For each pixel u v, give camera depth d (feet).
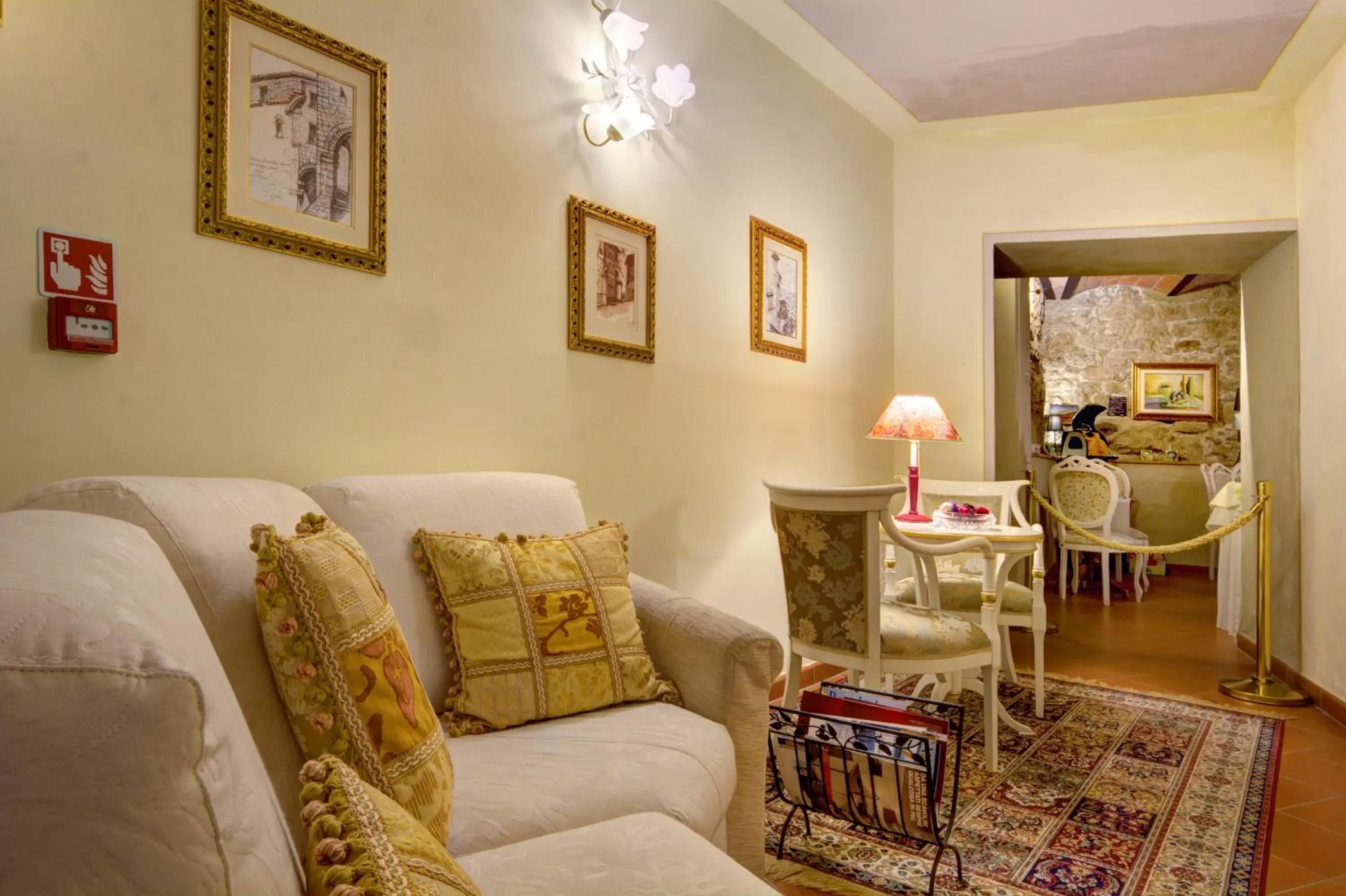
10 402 4.65
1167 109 14.01
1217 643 15.94
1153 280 27.25
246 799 1.77
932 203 15.39
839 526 7.89
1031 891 6.48
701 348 10.32
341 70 6.35
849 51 11.96
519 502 6.48
